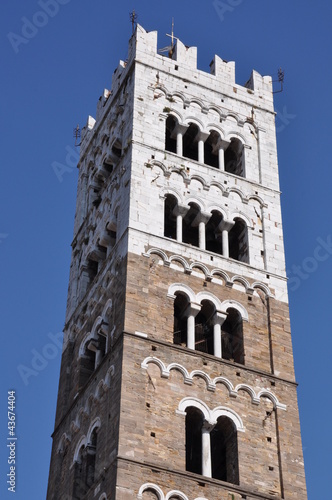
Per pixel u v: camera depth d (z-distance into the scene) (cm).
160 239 7400
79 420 7175
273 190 8206
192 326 7112
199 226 7719
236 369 7006
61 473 7212
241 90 8719
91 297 7731
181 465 6388
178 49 8631
